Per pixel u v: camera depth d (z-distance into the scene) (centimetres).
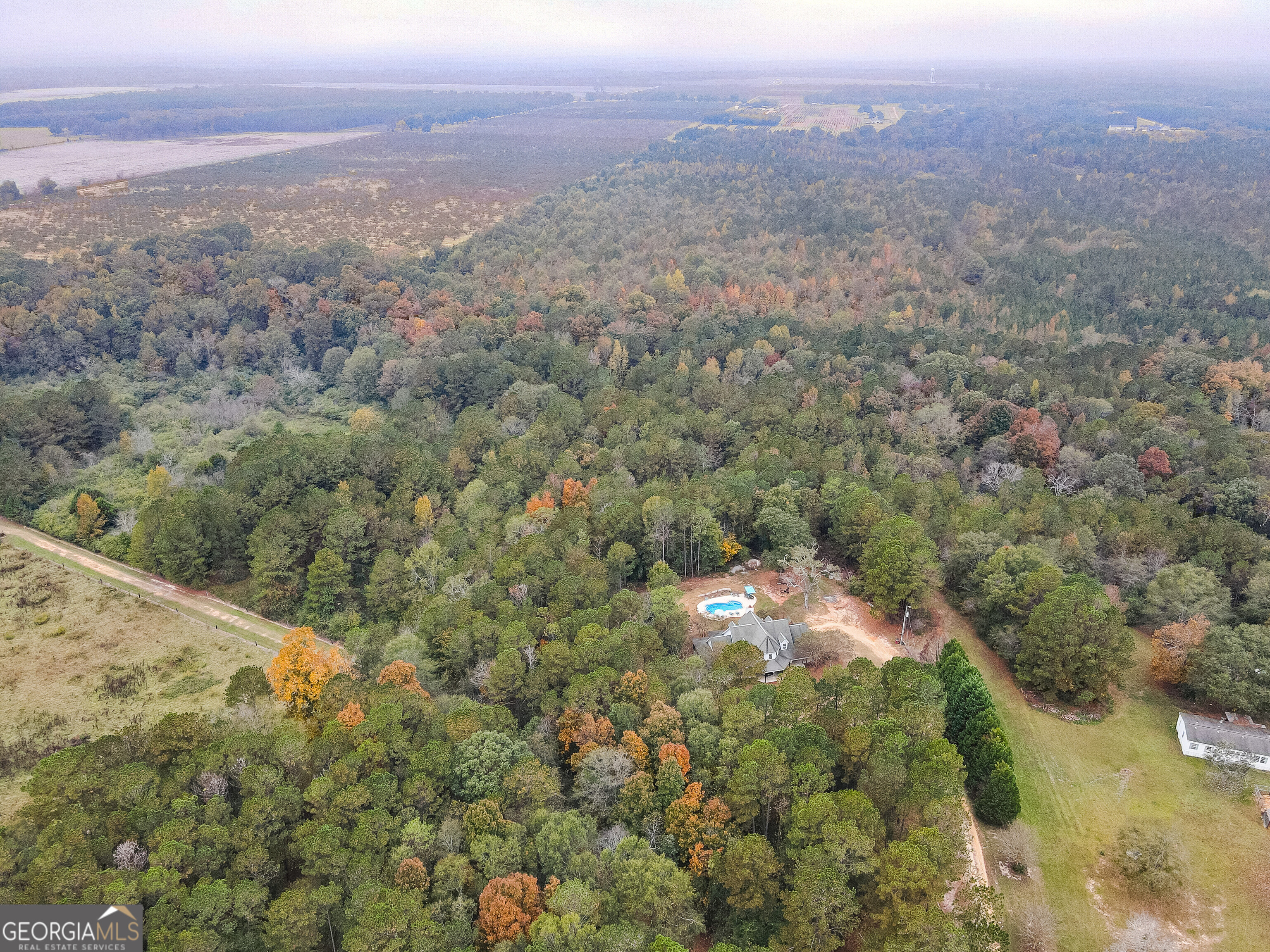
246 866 7119
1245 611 11075
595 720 8944
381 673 9875
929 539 12394
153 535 14475
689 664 9819
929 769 7556
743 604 12144
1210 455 15775
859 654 11112
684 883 7038
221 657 12419
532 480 16562
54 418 19450
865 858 6869
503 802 7950
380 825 7400
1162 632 10425
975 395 18750
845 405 18912
